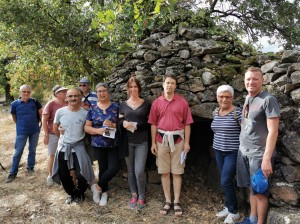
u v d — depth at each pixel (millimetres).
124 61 4672
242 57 4195
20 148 4973
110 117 3643
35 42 7598
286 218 2770
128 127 3555
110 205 3863
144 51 4395
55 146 4508
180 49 4137
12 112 5031
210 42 4125
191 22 4410
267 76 3512
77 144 3795
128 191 4262
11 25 7312
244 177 2965
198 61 4027
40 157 6312
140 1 3105
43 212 3771
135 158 3703
